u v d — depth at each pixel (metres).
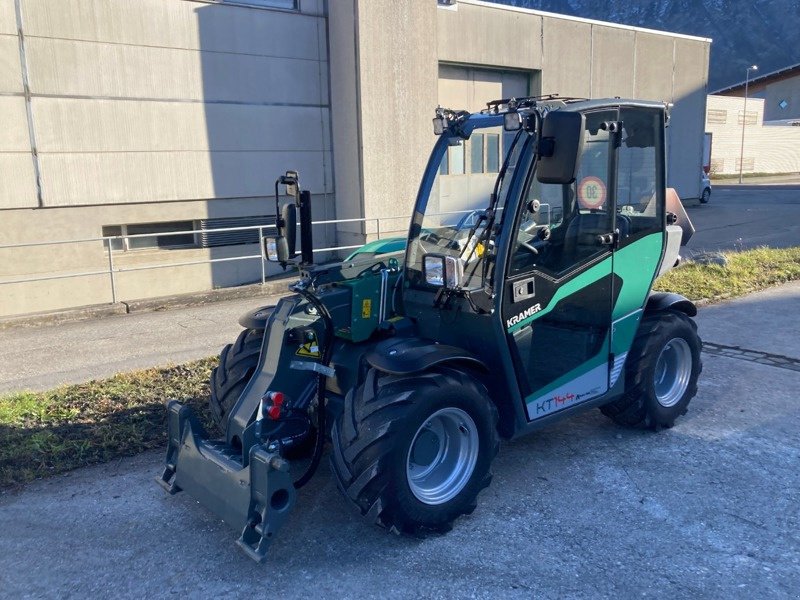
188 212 12.80
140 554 3.83
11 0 10.76
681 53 22.31
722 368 6.78
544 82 18.22
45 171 11.34
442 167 4.39
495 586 3.48
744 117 44.84
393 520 3.70
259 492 3.52
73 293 11.90
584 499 4.32
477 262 4.12
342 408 4.18
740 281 10.29
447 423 3.96
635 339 5.09
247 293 11.22
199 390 6.17
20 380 7.02
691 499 4.31
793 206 23.11
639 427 5.27
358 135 13.60
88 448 5.08
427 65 14.21
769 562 3.65
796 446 5.05
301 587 3.51
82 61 11.41
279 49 13.32
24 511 4.32
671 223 5.51
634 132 4.74
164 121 12.28
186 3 12.21
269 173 13.52
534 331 4.28
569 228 4.38
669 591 3.42
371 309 4.37
